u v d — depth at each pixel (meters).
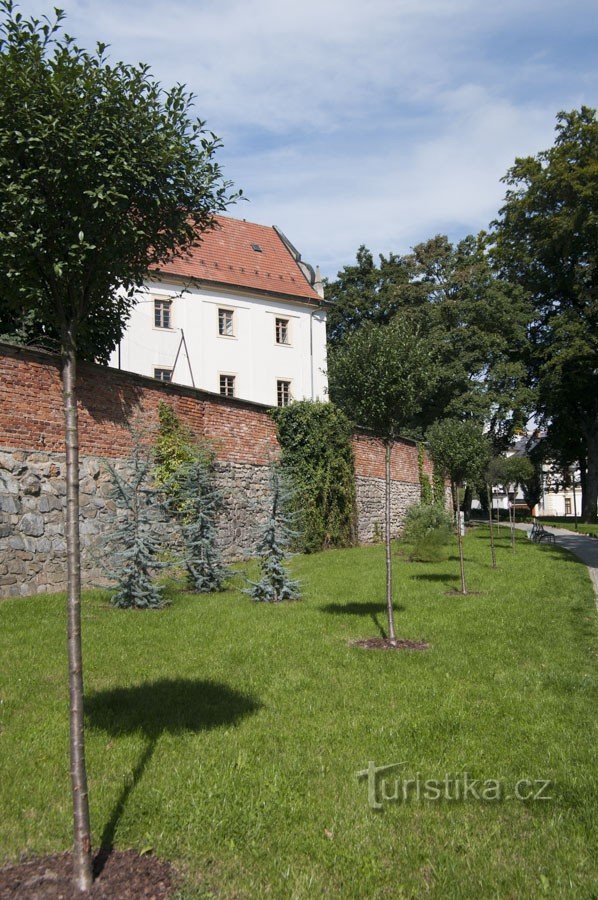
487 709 6.00
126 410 14.05
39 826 4.00
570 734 5.41
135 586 10.84
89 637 8.57
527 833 3.99
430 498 33.34
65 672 7.02
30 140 3.74
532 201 38.47
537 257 40.94
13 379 11.51
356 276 48.69
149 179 4.09
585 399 42.72
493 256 43.06
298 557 18.88
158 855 3.75
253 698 6.29
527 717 5.80
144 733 5.41
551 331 42.28
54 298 4.02
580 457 49.94
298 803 4.30
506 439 44.56
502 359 41.75
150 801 4.30
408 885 3.49
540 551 22.97
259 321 36.03
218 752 5.05
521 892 3.43
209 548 12.95
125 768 4.76
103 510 13.05
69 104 3.86
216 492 13.40
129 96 4.08
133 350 31.70
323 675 7.05
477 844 3.87
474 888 3.46
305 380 37.41
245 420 18.48
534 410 45.00
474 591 13.22
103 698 6.19
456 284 43.22
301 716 5.82
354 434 24.34
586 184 34.97
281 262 39.03
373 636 8.98
